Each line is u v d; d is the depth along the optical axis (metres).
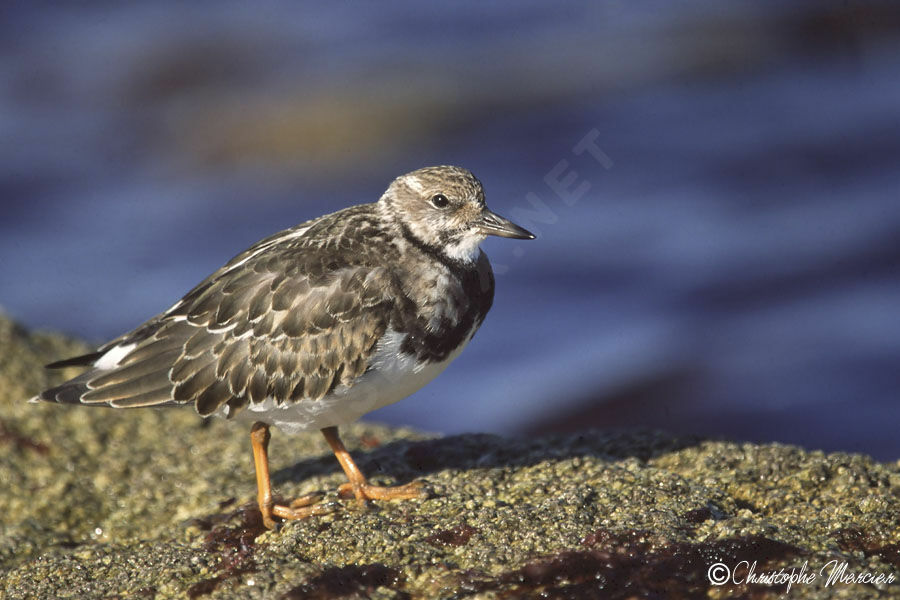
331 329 7.23
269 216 20.14
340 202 20.59
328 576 6.27
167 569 6.71
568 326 16.20
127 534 8.11
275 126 22.25
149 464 9.24
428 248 7.64
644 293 16.83
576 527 6.55
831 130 21.06
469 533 6.66
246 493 8.36
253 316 7.31
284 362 7.27
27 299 16.95
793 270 17.05
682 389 14.96
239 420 7.60
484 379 15.38
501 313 16.59
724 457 7.77
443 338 7.48
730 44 24.27
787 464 7.49
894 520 6.39
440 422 14.60
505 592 5.96
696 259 17.38
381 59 24.03
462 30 25.08
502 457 8.16
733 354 15.48
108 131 22.45
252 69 23.84
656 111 22.44
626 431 8.59
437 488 7.49
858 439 13.86
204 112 22.83
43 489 8.77
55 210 19.89
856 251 17.22
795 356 15.28
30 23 25.88
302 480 8.43
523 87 23.22
